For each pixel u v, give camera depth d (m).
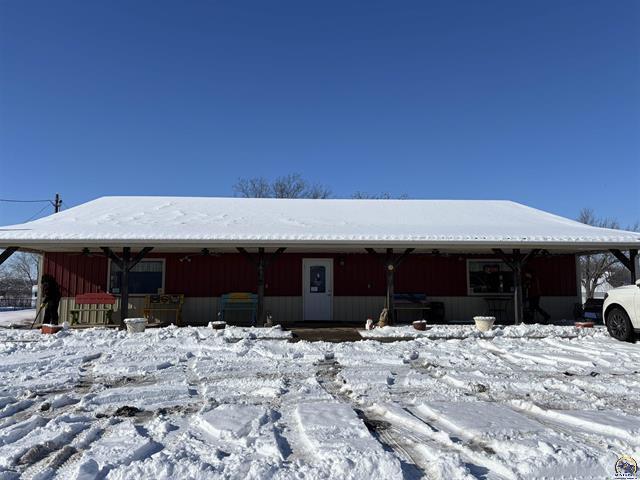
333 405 5.38
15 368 7.60
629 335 10.60
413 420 4.80
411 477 3.52
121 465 3.64
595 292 36.03
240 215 15.68
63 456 3.89
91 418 4.98
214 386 6.38
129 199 18.38
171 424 4.75
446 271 16.42
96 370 7.46
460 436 4.38
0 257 12.69
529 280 16.31
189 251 14.84
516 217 16.69
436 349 9.66
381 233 13.09
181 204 17.58
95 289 15.32
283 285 15.92
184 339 10.72
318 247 13.49
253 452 3.96
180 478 3.43
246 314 15.55
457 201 19.72
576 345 10.12
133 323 12.05
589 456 3.75
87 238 12.01
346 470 3.51
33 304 31.52
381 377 6.89
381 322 13.23
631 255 13.48
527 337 11.48
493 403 5.56
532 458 3.72
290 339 11.18
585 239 12.84
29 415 5.16
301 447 4.10
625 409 5.33
